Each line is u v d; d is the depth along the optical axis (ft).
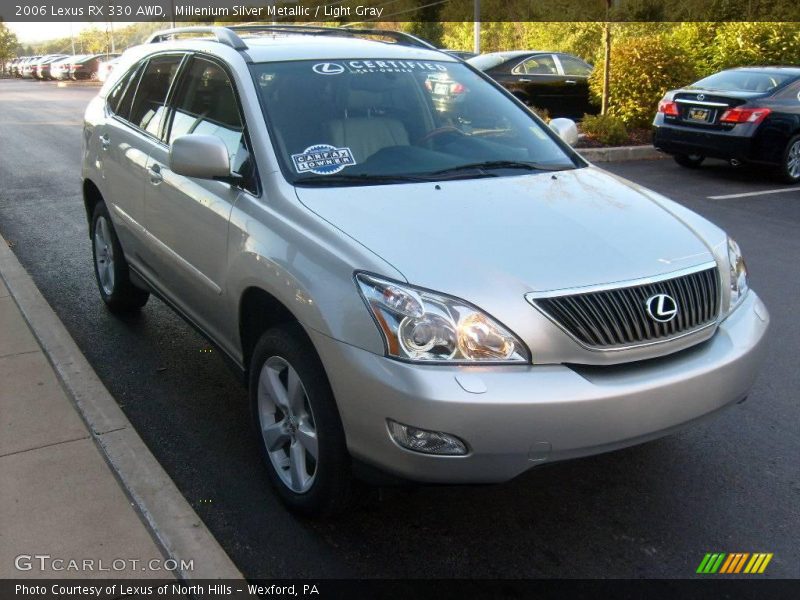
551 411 9.02
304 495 10.71
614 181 13.30
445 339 9.08
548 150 14.25
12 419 13.02
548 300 9.40
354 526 10.96
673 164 41.65
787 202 32.12
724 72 39.93
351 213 10.75
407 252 9.78
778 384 15.35
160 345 17.06
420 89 14.24
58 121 61.87
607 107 47.93
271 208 11.38
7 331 16.78
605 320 9.57
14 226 27.25
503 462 9.11
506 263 9.73
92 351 16.70
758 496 11.70
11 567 9.50
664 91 46.80
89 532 10.19
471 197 11.55
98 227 18.71
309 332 9.85
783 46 55.06
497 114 14.70
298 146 12.24
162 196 14.26
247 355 12.37
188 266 13.52
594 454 9.47
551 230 10.62
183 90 14.90
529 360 9.25
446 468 9.07
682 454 12.88
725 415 14.16
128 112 17.17
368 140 12.83
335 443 9.97
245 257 11.32
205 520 11.03
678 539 10.73
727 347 10.52
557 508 11.44
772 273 22.39
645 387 9.48
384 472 9.47
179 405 14.38
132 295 18.19
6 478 11.32
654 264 10.23
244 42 14.07
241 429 13.55
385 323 9.19
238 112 12.82
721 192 34.32
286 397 10.99
